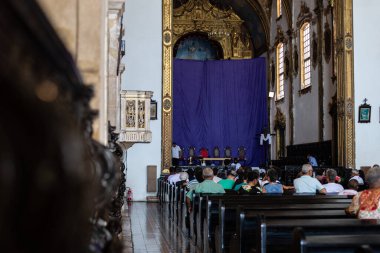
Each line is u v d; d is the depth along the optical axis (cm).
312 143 2291
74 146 124
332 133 2072
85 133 175
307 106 2397
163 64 1969
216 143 2925
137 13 1980
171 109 1956
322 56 2206
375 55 1928
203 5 3272
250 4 3070
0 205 100
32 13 111
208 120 2919
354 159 1894
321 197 819
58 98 125
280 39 2777
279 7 2805
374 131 1909
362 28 1933
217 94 2944
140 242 1001
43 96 115
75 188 122
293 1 2592
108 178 221
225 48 3288
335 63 2000
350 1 1930
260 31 3114
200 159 2736
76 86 148
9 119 103
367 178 571
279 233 508
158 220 1365
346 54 1920
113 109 774
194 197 991
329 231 425
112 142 614
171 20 1991
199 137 2903
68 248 119
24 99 106
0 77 101
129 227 1195
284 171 1889
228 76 2959
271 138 2884
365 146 1902
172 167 1888
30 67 111
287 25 2670
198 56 3366
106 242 252
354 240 357
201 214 914
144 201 1920
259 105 2970
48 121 114
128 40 1969
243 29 3312
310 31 2367
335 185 1076
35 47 113
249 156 2936
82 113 160
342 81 1922
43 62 117
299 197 820
